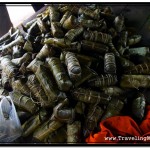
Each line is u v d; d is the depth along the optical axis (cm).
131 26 261
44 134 184
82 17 234
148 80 201
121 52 226
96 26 228
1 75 238
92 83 194
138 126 184
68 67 184
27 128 192
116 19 245
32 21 271
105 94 189
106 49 214
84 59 206
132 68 208
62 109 176
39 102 193
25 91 204
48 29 237
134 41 242
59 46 209
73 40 216
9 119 192
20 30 274
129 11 263
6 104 198
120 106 192
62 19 233
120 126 180
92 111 186
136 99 197
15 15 340
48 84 189
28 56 222
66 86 180
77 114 190
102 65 210
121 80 202
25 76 215
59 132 186
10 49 250
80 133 183
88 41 214
